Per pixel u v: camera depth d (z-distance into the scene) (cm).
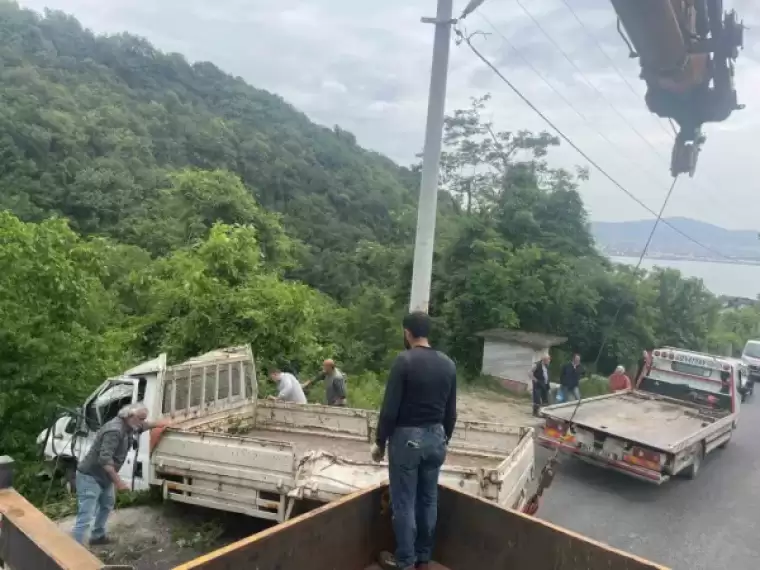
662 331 2608
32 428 983
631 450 1038
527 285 2205
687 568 781
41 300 1050
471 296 2216
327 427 973
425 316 359
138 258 2508
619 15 505
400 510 327
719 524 927
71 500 866
